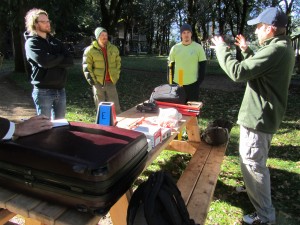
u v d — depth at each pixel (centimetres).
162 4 2945
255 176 297
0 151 169
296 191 394
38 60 373
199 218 233
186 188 280
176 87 398
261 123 281
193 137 454
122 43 4503
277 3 2769
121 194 175
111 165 158
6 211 209
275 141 585
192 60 509
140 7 3794
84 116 728
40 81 390
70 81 1335
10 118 732
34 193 171
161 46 5259
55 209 165
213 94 1127
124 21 4266
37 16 375
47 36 401
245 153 296
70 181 154
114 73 551
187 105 386
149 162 231
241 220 329
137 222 172
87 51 538
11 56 2691
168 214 172
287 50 270
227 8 2777
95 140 181
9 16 1053
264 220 314
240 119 295
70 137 182
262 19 275
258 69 263
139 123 304
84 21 3472
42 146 167
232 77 274
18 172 167
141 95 1072
